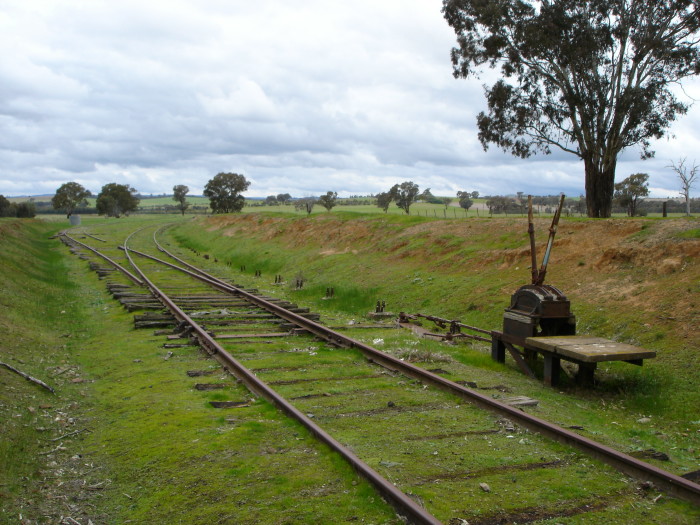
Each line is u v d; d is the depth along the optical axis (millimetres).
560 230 16422
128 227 58531
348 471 5082
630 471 5191
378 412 6965
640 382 8719
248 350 10336
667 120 26031
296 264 26391
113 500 4848
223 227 45875
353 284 19719
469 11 28359
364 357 9820
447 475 5129
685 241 12062
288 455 5539
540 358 10422
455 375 9062
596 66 26250
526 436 6180
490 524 4281
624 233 14359
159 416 6750
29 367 8742
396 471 5184
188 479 5078
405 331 12945
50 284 19516
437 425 6512
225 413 6816
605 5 24906
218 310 14570
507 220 20109
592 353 7965
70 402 7480
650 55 25422
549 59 26562
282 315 13781
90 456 5801
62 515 4578
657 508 4605
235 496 4715
